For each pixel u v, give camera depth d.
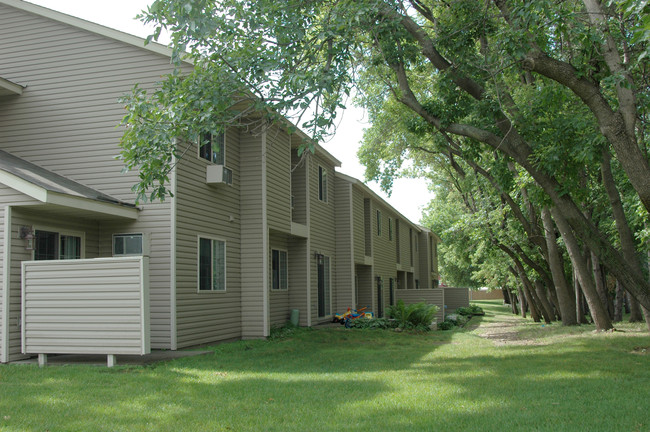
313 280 20.70
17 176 10.34
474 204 24.81
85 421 6.02
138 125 9.76
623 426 5.64
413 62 12.95
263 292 15.82
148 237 12.75
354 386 8.16
